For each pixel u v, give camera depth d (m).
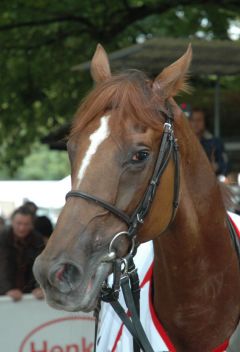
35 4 12.55
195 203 3.34
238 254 3.58
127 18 12.40
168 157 3.07
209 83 11.32
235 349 3.53
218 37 13.25
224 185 3.74
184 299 3.39
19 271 6.10
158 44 7.55
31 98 13.55
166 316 3.46
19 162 16.12
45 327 6.05
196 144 3.36
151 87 3.17
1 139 14.96
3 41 13.00
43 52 13.05
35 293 6.03
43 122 13.78
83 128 2.98
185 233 3.29
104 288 3.03
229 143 11.32
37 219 8.19
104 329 3.63
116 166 2.90
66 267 2.76
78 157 2.94
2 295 6.04
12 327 5.96
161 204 3.08
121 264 3.02
